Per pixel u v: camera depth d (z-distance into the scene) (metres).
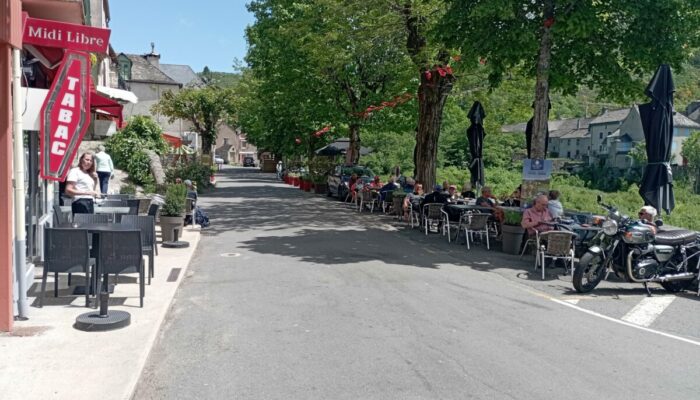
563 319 7.53
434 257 11.98
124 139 24.72
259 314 7.43
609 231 8.98
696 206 44.94
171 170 30.14
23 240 6.62
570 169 72.69
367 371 5.52
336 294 8.52
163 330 6.73
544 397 5.01
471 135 17.62
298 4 25.66
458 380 5.34
